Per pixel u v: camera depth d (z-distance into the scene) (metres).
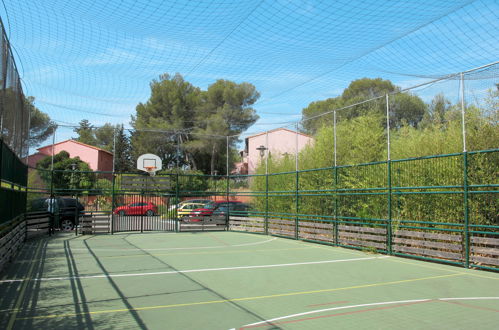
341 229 15.30
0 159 8.52
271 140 27.88
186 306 6.86
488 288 8.35
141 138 40.38
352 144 18.31
